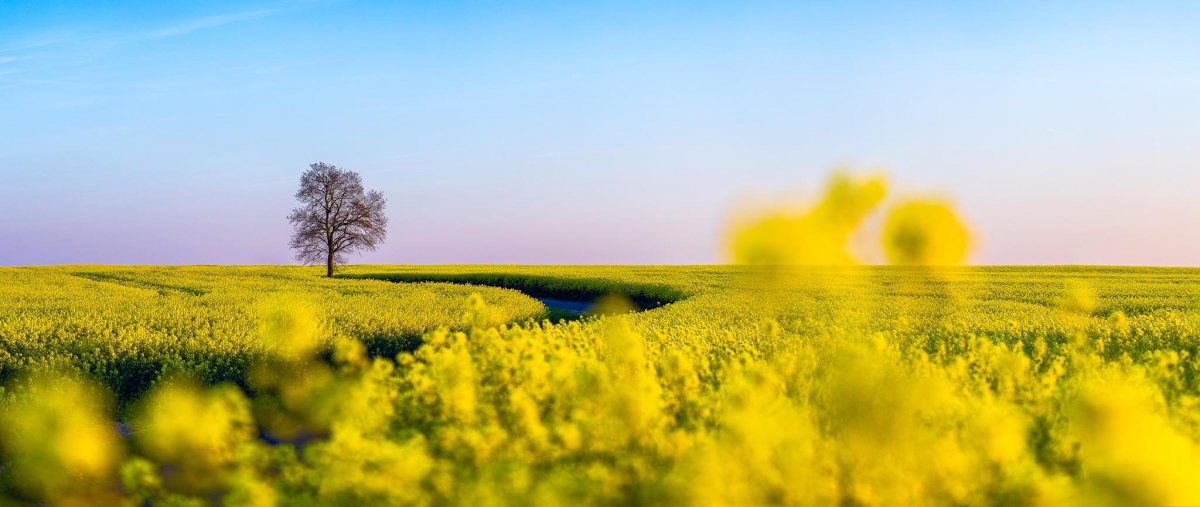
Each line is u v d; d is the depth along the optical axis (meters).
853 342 4.23
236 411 4.41
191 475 4.25
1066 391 5.04
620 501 3.39
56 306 19.48
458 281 47.34
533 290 42.41
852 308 12.91
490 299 23.62
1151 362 6.65
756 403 4.07
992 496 3.28
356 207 49.44
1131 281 35.19
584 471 3.46
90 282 34.16
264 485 3.55
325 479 3.49
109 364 10.38
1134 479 2.69
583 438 3.91
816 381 4.65
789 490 3.14
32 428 5.58
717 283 35.72
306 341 7.19
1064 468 3.87
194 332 13.15
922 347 8.70
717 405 4.66
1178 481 2.65
